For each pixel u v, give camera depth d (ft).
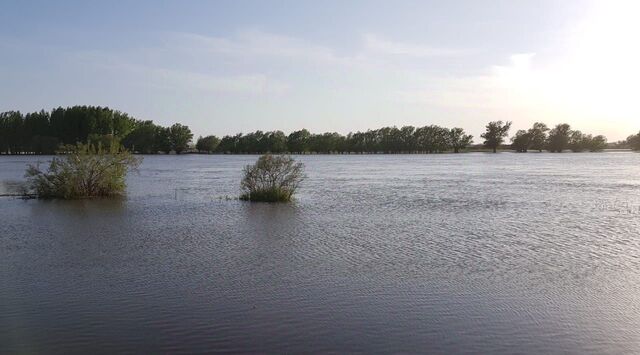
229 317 41.57
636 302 45.60
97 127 460.96
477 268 57.36
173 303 45.03
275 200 126.52
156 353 34.73
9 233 80.23
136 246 69.56
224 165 354.54
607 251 66.08
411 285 50.75
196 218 97.09
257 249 67.56
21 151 501.97
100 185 140.05
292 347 35.78
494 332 38.68
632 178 213.46
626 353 35.06
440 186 174.91
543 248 68.13
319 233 79.97
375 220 94.12
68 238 75.82
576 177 221.66
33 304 44.83
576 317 41.91
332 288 49.65
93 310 43.21
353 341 36.88
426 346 36.06
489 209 110.52
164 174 246.06
